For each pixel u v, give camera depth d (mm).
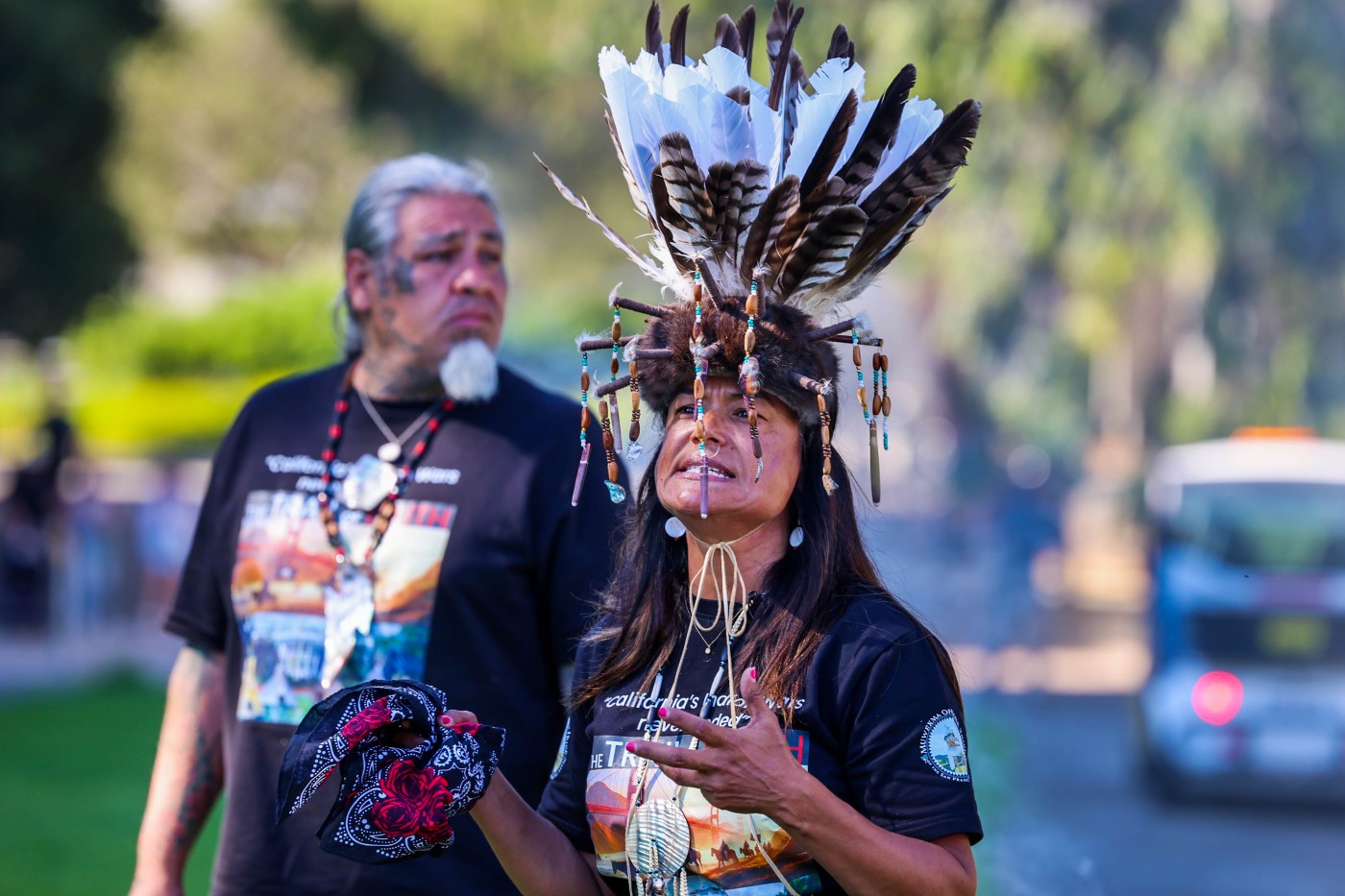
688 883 6227
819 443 6527
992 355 60656
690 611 6586
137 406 85438
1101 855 22219
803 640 6266
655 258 6707
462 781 6293
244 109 78188
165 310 91750
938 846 5953
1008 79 36281
